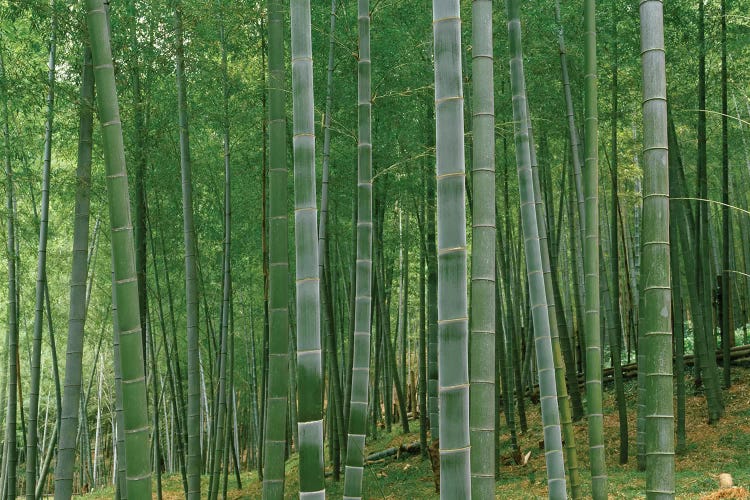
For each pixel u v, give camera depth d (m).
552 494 4.39
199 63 7.19
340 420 10.88
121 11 6.77
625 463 9.15
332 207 10.97
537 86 9.02
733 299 16.22
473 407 3.07
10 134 8.55
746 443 8.98
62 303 15.09
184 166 7.58
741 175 15.57
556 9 7.74
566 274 14.13
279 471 3.80
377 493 9.95
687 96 9.93
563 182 11.73
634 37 8.96
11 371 8.48
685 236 9.97
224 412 9.91
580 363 14.20
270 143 3.87
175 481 16.73
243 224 11.35
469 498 2.50
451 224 2.57
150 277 12.58
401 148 9.22
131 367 2.76
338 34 8.09
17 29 7.95
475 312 3.09
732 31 9.26
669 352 2.68
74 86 7.04
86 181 5.73
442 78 2.62
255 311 17.05
